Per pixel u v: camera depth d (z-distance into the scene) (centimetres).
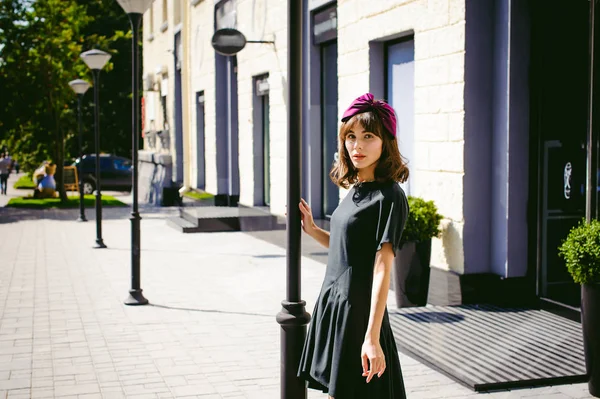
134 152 839
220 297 877
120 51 3722
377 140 325
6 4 2538
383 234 314
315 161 1193
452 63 770
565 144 721
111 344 661
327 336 334
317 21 1156
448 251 781
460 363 558
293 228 384
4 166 3103
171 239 1482
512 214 741
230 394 525
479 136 759
